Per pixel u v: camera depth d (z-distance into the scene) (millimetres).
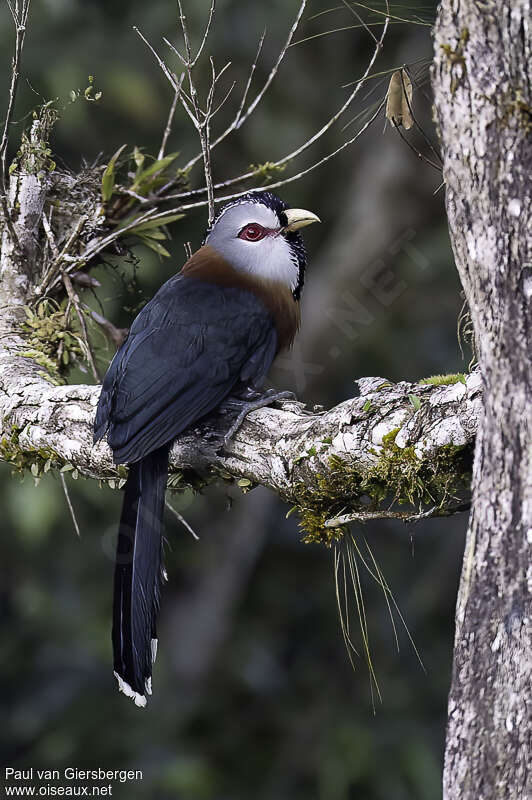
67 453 6664
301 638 14672
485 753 3852
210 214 7328
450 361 14250
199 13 12352
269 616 14852
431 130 7426
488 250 3906
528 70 3711
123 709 13211
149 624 5828
